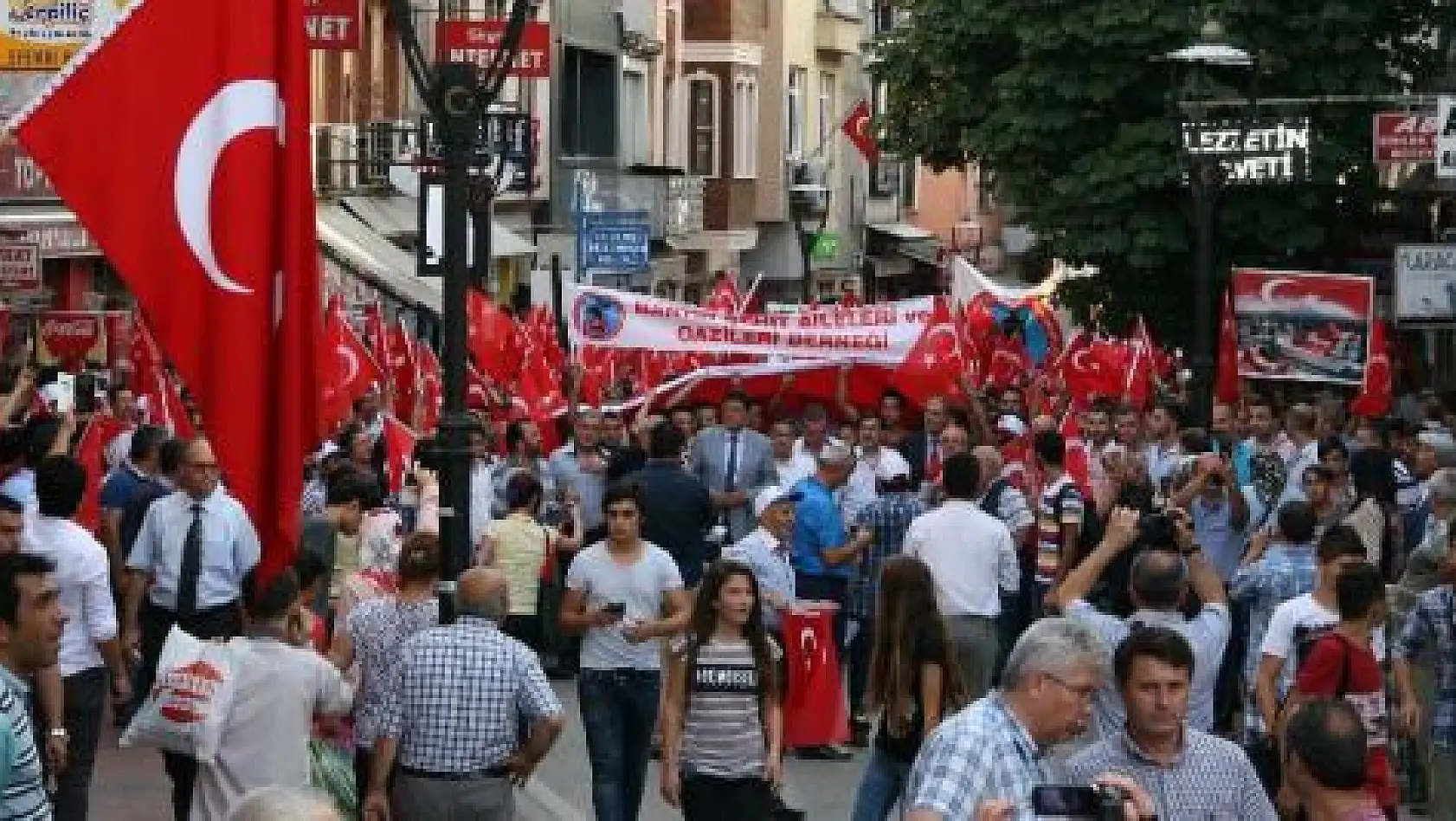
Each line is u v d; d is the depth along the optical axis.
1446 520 20.89
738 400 30.97
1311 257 47.34
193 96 14.45
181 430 28.16
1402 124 35.97
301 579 16.47
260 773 15.15
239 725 15.16
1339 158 44.78
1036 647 10.54
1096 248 45.91
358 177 56.19
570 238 70.88
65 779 17.36
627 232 57.47
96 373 34.28
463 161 18.83
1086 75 46.09
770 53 86.69
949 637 17.81
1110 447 30.41
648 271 72.81
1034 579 26.14
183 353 14.48
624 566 19.83
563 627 19.92
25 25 28.39
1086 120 46.34
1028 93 46.72
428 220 24.50
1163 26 44.97
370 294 51.41
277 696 15.19
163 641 21.11
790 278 88.81
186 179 14.44
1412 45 47.19
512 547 27.50
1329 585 17.19
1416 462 28.73
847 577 26.33
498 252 60.38
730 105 83.88
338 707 15.45
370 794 15.43
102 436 25.64
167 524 21.17
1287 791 15.35
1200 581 16.06
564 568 29.34
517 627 27.58
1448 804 17.91
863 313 38.72
